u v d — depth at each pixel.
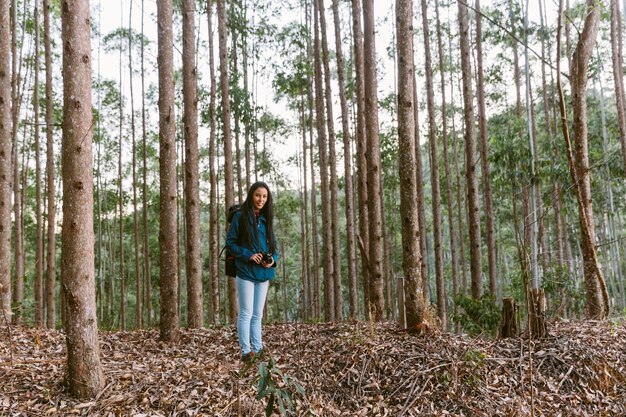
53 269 13.51
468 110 11.62
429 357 4.55
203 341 5.62
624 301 20.12
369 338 4.96
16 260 12.34
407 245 5.38
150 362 4.52
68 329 3.55
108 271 27.61
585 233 6.74
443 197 23.81
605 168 15.62
